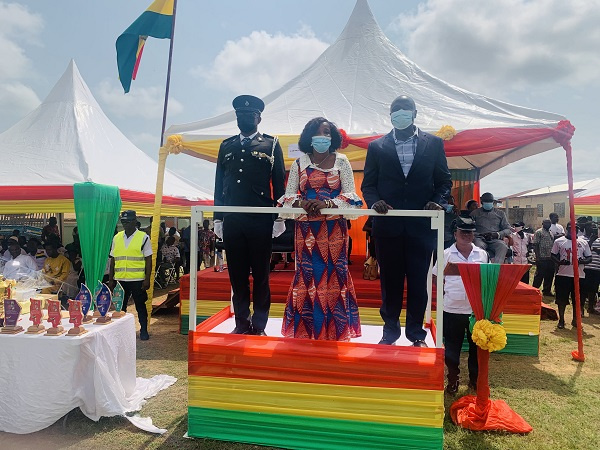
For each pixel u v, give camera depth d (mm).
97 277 4305
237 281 3416
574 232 5305
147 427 3295
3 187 7203
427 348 2826
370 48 7324
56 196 7352
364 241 9414
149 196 9438
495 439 3234
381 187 3150
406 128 3109
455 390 4031
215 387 3125
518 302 5344
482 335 3205
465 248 3904
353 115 6133
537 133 5250
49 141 8727
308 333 3133
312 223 3111
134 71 7387
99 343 3371
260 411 3047
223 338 3143
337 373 2906
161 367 4762
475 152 5359
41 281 4469
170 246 11398
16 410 3188
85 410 3367
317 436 2953
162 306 7395
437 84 6742
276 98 7117
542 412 3725
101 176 8203
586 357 5297
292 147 5578
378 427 2854
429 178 3082
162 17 6918
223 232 3355
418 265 3104
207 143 6059
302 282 3150
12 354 3201
